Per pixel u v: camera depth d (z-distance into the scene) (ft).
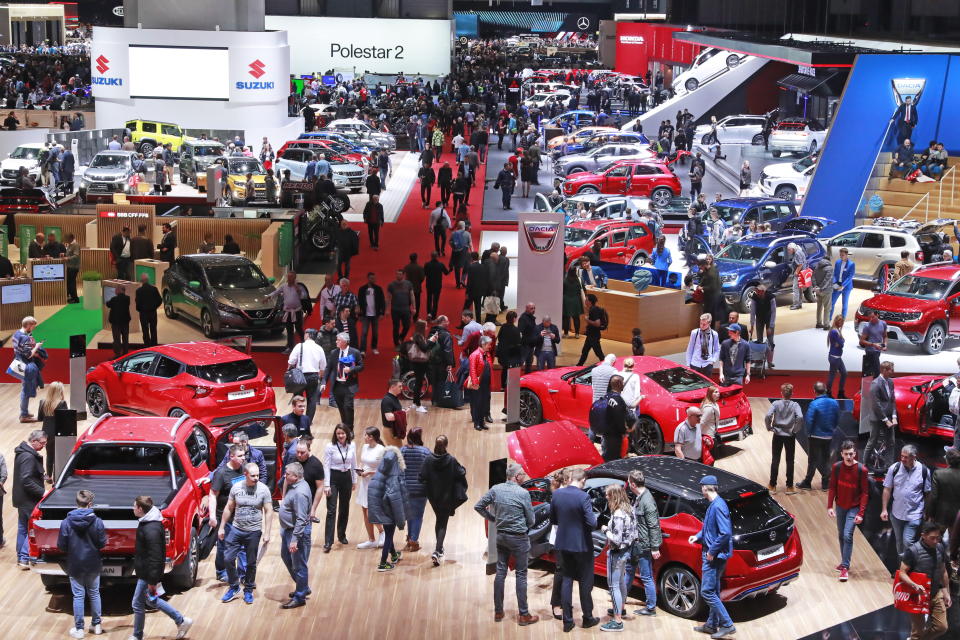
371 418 61.05
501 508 38.14
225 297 74.08
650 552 38.24
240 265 77.20
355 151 146.30
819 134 151.74
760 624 38.55
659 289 79.51
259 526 39.42
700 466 41.34
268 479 48.16
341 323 65.87
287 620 38.45
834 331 63.72
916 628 36.09
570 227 94.73
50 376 67.56
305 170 133.08
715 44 157.07
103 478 40.57
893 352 74.95
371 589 41.14
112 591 40.68
